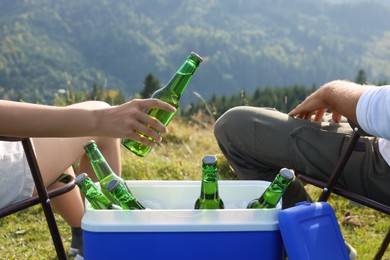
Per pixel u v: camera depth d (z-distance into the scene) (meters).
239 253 1.46
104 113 1.59
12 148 1.86
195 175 3.99
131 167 4.00
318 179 1.96
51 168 1.92
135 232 1.44
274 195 1.57
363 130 1.67
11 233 2.94
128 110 1.57
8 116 1.57
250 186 1.75
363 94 1.68
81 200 2.29
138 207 1.62
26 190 1.86
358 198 1.73
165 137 5.51
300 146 1.93
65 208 2.27
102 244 1.44
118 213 1.45
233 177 3.91
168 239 1.44
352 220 3.12
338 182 1.95
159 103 1.58
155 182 1.75
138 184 1.75
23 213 3.17
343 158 1.72
